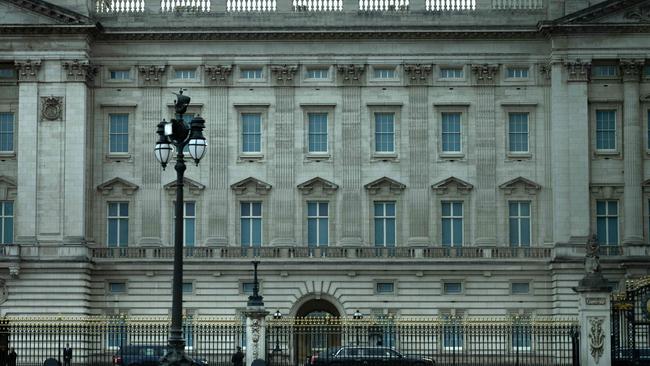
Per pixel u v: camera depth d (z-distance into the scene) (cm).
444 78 10500
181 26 10406
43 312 10081
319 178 10406
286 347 8794
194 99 10481
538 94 10488
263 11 10481
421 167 10450
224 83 10475
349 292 10344
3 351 7962
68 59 10262
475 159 10462
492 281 10362
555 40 10362
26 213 10175
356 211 10406
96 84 10475
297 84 10488
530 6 10512
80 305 10094
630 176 10331
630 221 10300
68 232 10169
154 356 7550
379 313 10312
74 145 10225
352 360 7388
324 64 10500
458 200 10450
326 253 10356
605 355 6544
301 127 10462
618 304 6681
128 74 10506
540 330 7931
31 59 10262
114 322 8462
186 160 10444
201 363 7762
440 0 10512
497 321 7912
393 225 10450
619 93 10394
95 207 10406
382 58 10494
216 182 10425
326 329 7950
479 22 10469
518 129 10512
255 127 10506
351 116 10475
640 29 10331
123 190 10419
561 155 10312
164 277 10344
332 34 10412
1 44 10269
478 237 10406
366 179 10444
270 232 10412
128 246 10350
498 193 10444
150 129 10456
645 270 10162
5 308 10088
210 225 10394
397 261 10319
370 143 10462
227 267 10312
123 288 10356
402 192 10444
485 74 10494
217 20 10469
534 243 10406
